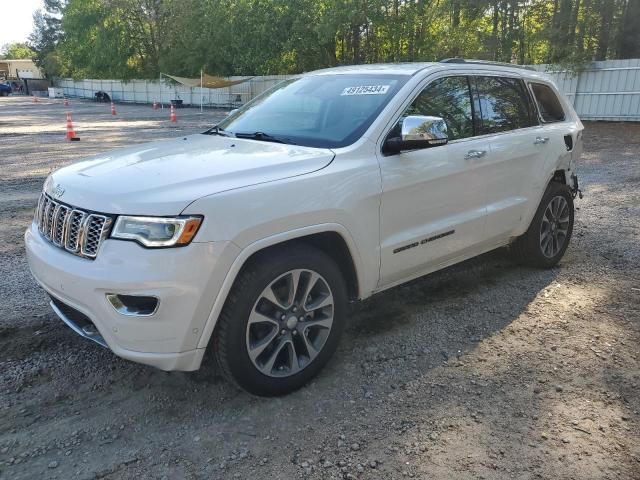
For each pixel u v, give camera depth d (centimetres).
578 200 839
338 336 339
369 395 321
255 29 3772
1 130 2008
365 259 345
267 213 289
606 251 589
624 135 1764
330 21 3173
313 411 306
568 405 313
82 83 6500
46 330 395
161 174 300
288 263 304
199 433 287
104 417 299
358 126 365
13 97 6650
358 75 425
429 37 3238
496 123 458
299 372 322
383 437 284
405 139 345
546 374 346
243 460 267
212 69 4484
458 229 411
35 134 1850
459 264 543
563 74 2303
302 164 321
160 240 266
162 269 264
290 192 301
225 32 4166
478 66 458
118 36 5353
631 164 1188
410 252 377
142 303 268
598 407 311
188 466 263
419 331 403
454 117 417
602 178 1026
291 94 439
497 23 2842
